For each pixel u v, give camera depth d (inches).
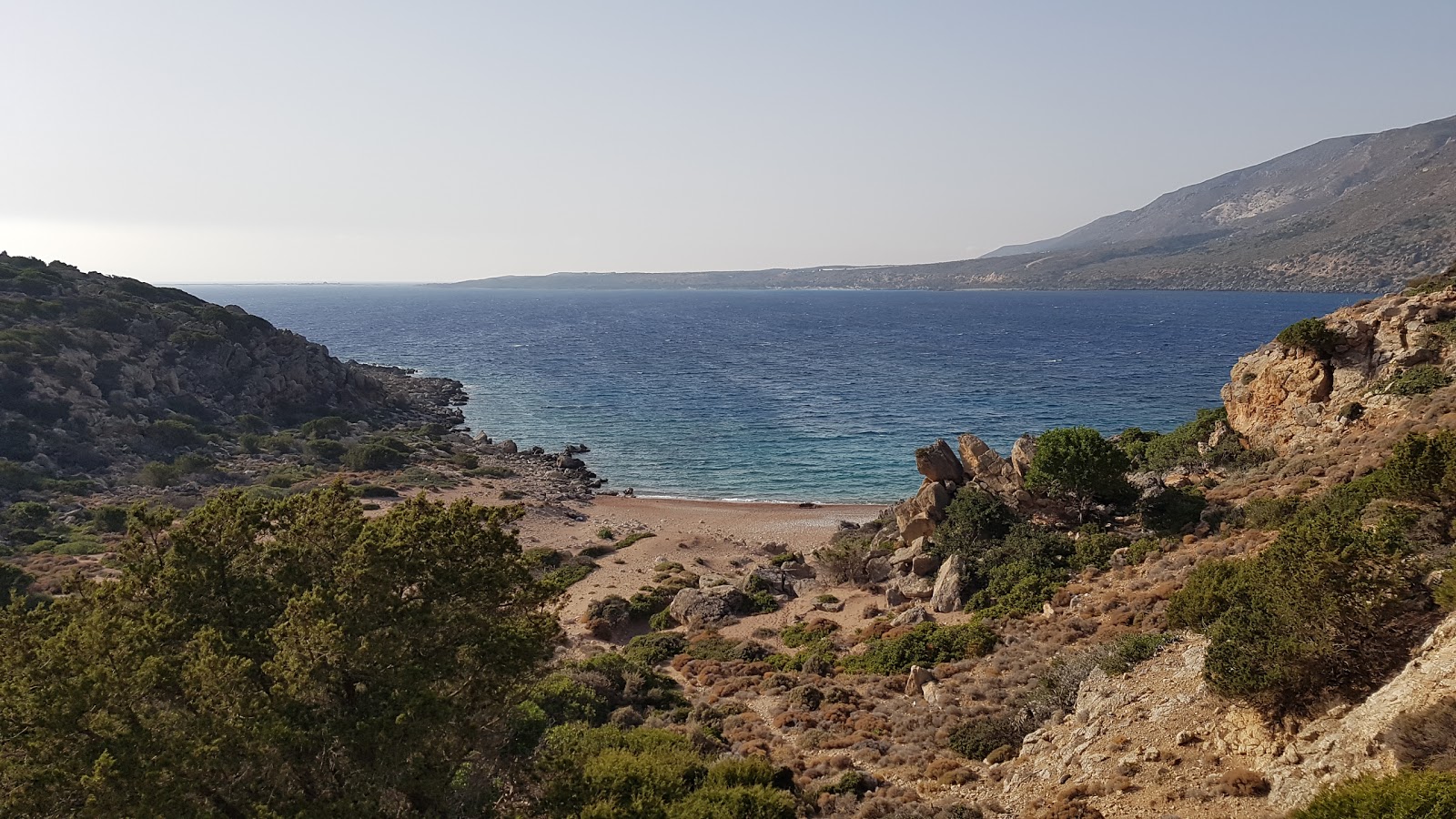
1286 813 521.7
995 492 1796.3
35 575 1684.3
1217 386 4803.2
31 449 2723.9
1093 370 5634.8
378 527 609.3
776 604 1728.6
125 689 503.2
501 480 3085.6
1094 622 1159.6
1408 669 547.2
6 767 476.1
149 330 3730.3
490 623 611.5
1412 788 398.6
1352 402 1670.8
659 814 673.0
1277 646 615.5
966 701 1018.7
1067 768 716.7
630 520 2647.6
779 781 794.8
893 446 3577.8
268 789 523.8
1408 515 891.4
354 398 4281.5
